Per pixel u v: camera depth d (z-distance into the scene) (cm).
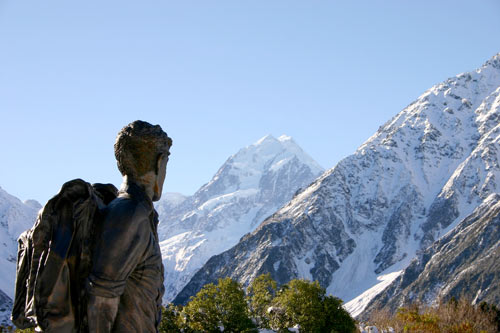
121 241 710
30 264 723
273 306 7512
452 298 8325
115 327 718
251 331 6862
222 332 6850
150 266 737
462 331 7338
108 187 797
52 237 698
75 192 710
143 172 754
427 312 8044
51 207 703
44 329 695
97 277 698
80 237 708
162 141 764
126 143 756
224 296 6969
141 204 737
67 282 702
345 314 7525
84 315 709
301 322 7269
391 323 7831
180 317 6906
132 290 725
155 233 768
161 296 756
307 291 7444
